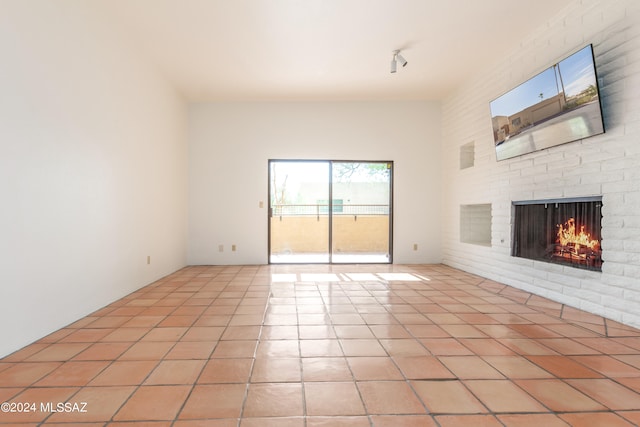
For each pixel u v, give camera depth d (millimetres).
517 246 4168
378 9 3404
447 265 6105
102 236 3348
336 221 6336
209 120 6117
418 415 1573
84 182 3055
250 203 6168
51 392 1759
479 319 2988
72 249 2883
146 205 4371
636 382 1881
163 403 1661
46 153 2574
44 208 2549
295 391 1782
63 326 2766
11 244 2242
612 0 2869
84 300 3055
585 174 3131
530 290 3957
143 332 2662
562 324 2828
